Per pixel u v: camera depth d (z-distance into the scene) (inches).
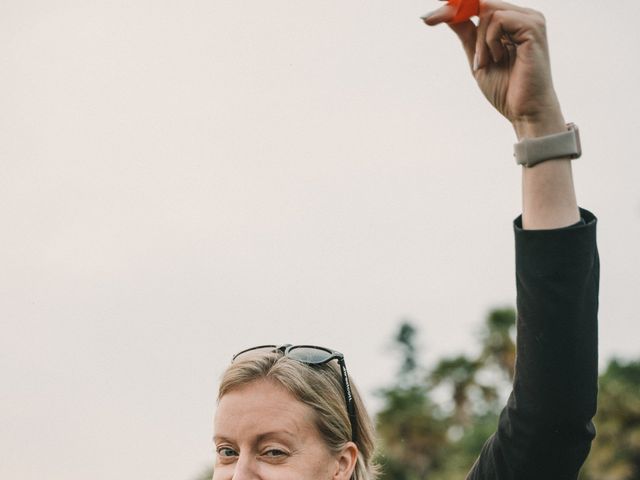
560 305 85.6
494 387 1621.6
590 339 86.9
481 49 87.7
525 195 89.5
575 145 88.1
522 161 88.9
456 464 1213.7
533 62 86.0
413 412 1423.5
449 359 1644.9
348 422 105.3
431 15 87.4
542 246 86.0
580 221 88.0
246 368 101.4
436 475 1310.3
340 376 108.4
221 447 100.9
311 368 103.8
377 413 1439.5
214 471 101.3
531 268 86.4
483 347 1630.2
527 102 87.4
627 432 910.4
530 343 87.1
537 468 88.9
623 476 877.8
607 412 926.4
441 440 1413.6
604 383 942.4
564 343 85.7
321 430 101.1
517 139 90.3
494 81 89.8
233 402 100.5
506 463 91.6
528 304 86.9
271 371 101.0
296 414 99.6
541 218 88.0
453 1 87.1
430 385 1640.0
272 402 99.6
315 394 101.3
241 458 98.1
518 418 88.9
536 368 86.7
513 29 86.0
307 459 99.0
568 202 88.0
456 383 1628.9
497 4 86.5
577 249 85.8
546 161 88.2
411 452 1407.5
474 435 1216.2
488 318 1635.1
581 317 86.1
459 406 1611.7
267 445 98.4
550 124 88.1
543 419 86.9
